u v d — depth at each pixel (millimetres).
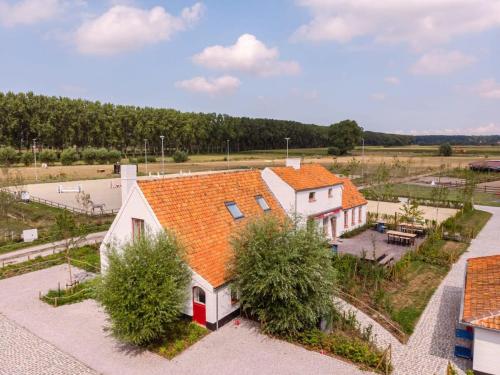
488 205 51219
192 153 163125
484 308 14055
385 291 21219
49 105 116125
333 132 150875
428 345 15898
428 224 36781
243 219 22141
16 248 29828
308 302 15938
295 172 28922
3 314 18578
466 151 160750
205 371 13984
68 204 48781
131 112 132375
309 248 16250
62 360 14727
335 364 14445
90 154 108625
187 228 18688
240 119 177875
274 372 13938
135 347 15633
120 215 19625
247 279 16562
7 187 45938
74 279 23250
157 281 14648
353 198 35719
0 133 107938
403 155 145750
